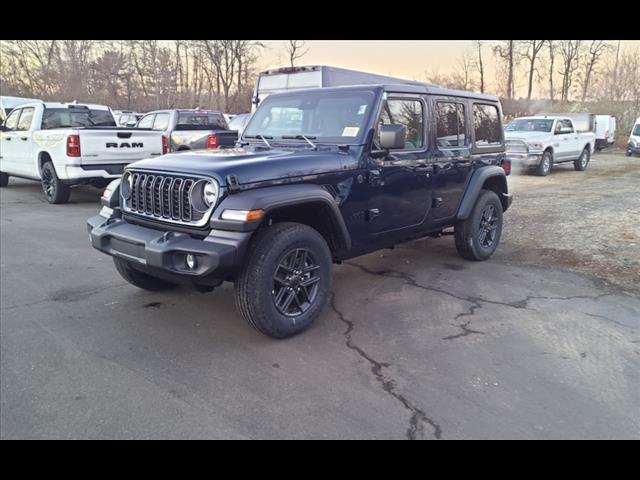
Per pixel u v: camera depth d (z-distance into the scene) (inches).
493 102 244.8
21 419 110.2
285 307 150.4
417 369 135.4
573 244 266.1
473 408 117.2
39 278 205.6
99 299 183.6
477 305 183.5
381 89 176.6
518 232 297.9
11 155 432.8
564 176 625.3
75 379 127.3
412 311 177.3
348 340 153.1
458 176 218.4
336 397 121.2
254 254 141.6
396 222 190.1
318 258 156.1
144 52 1566.2
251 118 207.9
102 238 158.7
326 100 185.8
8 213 343.3
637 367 137.3
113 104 1494.8
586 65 1683.1
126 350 144.0
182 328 159.9
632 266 227.8
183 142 493.7
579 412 116.0
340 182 163.3
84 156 352.2
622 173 660.1
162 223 148.7
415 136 194.7
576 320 169.8
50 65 1477.6
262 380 128.6
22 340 148.7
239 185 137.9
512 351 146.6
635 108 1312.7
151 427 108.7
